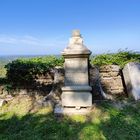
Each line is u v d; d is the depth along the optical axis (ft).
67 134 8.40
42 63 13.52
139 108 10.40
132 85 12.10
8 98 12.61
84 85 10.14
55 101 11.37
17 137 8.47
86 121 9.23
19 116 10.42
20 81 13.25
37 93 13.04
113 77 13.74
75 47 10.01
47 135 8.46
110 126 8.80
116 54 14.32
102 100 11.36
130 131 8.38
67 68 10.21
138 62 13.57
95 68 12.61
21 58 14.71
